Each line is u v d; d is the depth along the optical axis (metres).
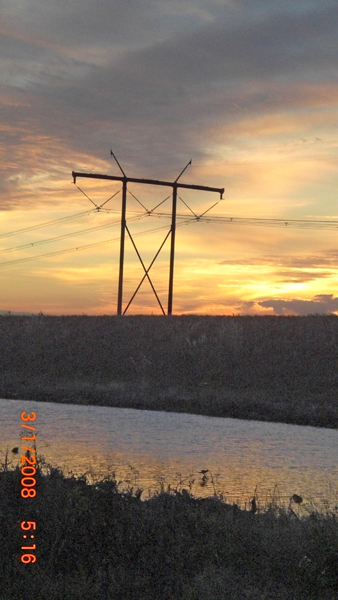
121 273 59.53
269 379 37.72
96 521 8.63
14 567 7.64
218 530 8.92
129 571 7.79
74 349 47.41
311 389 34.84
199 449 19.33
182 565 7.92
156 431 22.78
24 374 42.06
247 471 16.11
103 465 16.16
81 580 7.41
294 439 21.97
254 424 25.73
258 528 8.96
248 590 7.27
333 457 18.42
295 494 13.07
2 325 56.41
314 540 8.31
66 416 26.27
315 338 46.19
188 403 30.05
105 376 40.78
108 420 25.38
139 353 45.25
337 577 7.69
